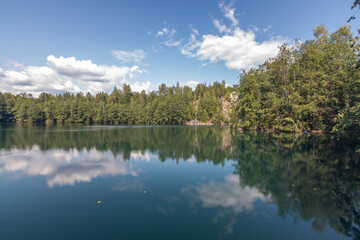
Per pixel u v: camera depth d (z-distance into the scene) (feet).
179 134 135.95
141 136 120.78
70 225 22.56
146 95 443.32
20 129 167.73
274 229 21.79
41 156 60.85
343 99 95.76
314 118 109.50
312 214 25.23
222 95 442.09
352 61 89.76
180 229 21.67
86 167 48.29
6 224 22.88
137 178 40.04
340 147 69.00
